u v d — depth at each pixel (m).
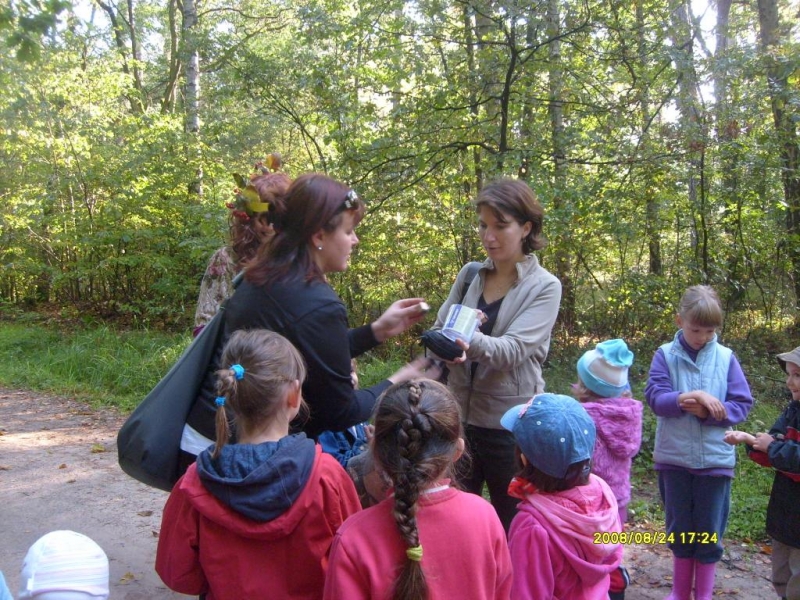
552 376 7.68
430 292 10.06
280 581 1.89
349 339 2.41
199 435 2.27
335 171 8.64
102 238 11.96
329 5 9.18
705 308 3.14
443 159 8.40
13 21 4.17
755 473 5.22
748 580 3.79
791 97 7.59
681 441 3.15
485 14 7.59
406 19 8.20
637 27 7.77
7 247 13.96
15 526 4.28
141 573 3.69
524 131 8.34
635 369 7.72
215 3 19.00
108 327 12.22
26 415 7.31
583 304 9.41
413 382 1.92
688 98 7.75
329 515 1.92
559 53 8.22
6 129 12.16
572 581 2.17
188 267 12.05
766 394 7.44
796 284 9.50
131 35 18.00
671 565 3.96
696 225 8.83
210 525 1.92
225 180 12.28
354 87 8.68
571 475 2.20
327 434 2.74
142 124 12.30
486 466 2.85
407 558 1.71
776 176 8.47
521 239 2.88
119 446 2.31
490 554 1.83
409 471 1.75
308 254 2.21
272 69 8.86
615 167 7.76
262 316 2.14
